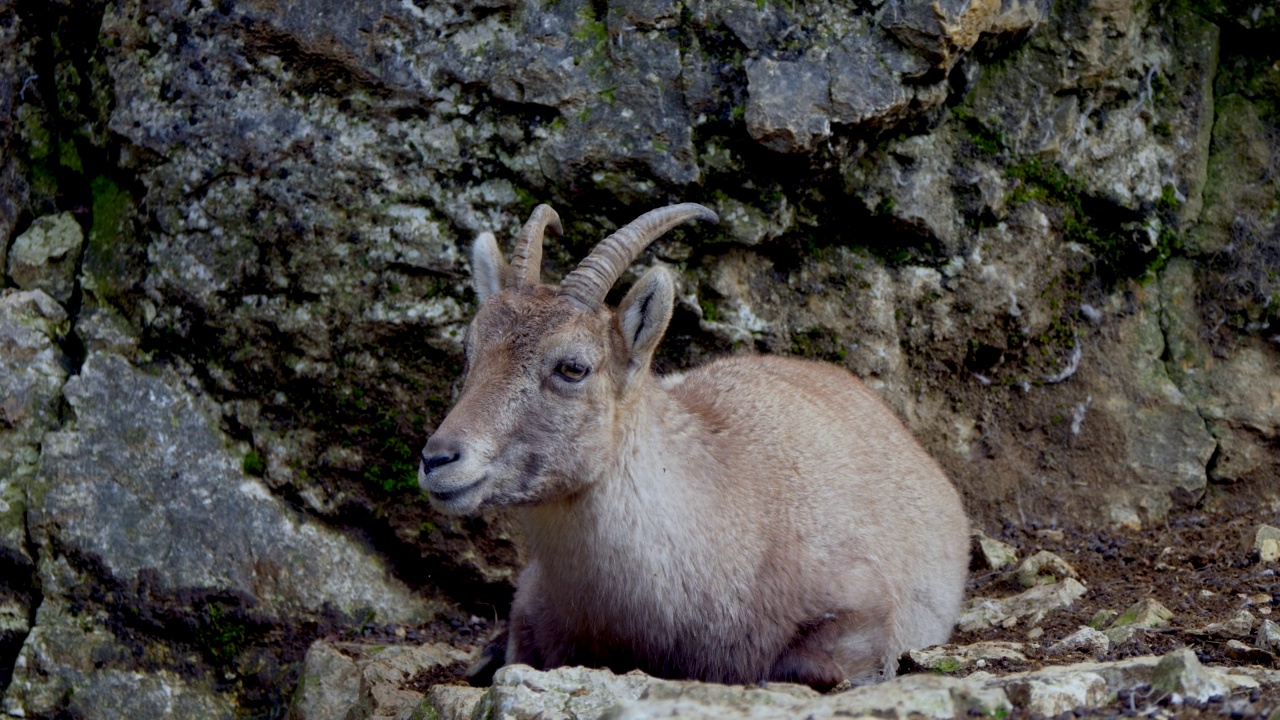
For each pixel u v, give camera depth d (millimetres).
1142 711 14469
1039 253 26047
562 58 23438
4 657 23406
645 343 18141
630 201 23547
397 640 23875
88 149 25078
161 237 24047
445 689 18391
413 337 23844
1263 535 23500
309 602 23938
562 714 15953
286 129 23656
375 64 23531
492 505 17516
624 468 18266
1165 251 26859
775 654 19078
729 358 23188
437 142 23625
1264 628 18078
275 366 24109
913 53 23328
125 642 23344
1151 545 25344
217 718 23156
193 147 23828
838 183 24578
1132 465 26688
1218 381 26953
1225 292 27016
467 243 23688
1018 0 24594
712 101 23250
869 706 14141
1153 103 26672
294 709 21641
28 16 25562
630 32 23375
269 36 23641
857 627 19375
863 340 25312
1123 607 21500
